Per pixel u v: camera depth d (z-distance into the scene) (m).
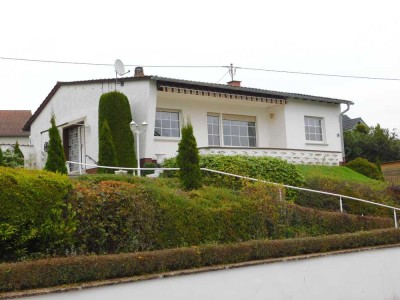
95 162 19.75
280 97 23.03
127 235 9.12
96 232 8.82
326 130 24.88
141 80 19.03
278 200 12.15
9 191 7.52
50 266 7.01
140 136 18.70
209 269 8.55
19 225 7.65
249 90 21.61
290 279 9.73
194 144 11.97
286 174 15.79
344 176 20.77
